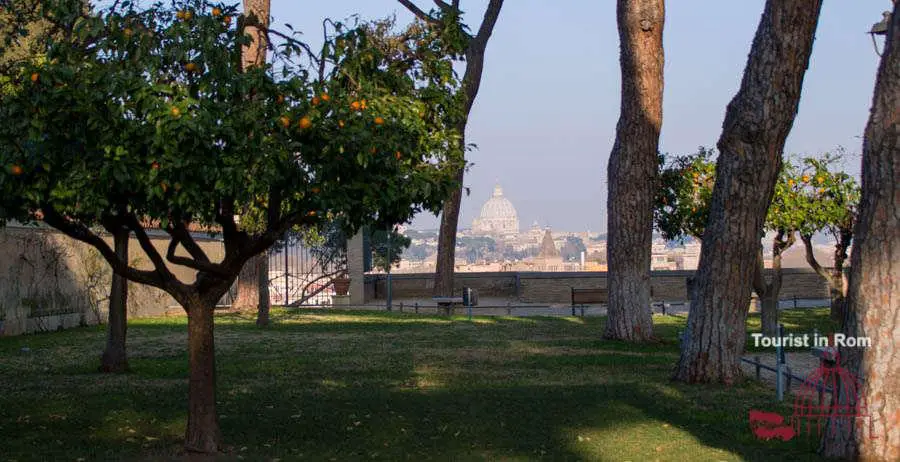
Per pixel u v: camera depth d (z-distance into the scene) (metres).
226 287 7.83
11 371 13.05
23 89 6.71
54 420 9.12
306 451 7.87
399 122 7.36
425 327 21.98
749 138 11.31
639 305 17.58
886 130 6.78
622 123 17.36
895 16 6.79
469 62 26.53
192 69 7.04
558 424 9.14
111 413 9.52
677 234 19.48
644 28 16.80
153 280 7.68
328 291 36.25
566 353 15.73
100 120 6.49
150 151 6.39
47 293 20.73
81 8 7.43
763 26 11.09
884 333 6.88
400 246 52.09
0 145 6.54
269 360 14.59
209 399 7.86
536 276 35.97
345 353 15.78
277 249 35.34
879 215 6.86
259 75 6.95
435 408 9.95
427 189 7.37
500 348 16.64
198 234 28.02
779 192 17.47
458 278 40.44
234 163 6.50
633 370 13.37
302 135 6.92
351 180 7.11
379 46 8.41
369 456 7.71
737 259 11.75
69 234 7.27
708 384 11.78
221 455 7.66
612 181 17.62
